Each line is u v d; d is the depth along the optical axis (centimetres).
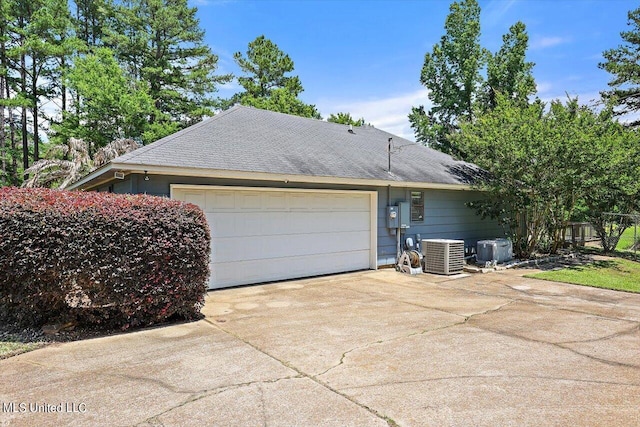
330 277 895
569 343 446
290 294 719
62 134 1900
